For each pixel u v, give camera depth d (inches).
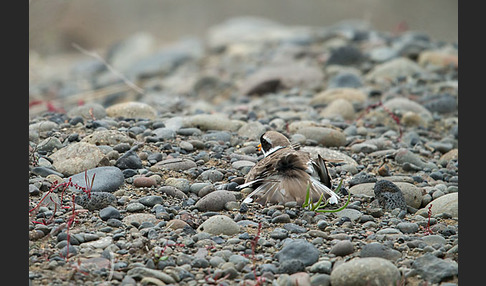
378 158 516.1
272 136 445.1
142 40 1232.8
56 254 338.6
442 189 452.4
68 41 1363.2
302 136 530.6
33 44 1221.7
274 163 415.5
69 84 1018.1
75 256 338.6
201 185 428.1
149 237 361.1
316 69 842.8
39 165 441.1
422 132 607.8
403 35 996.6
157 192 421.1
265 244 355.9
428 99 705.6
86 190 406.0
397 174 487.2
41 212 382.9
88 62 1176.2
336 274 317.1
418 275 330.6
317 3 1812.3
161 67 1051.9
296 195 400.8
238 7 1813.5
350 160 495.2
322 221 382.3
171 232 366.0
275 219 384.5
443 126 641.6
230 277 324.8
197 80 887.1
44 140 478.3
